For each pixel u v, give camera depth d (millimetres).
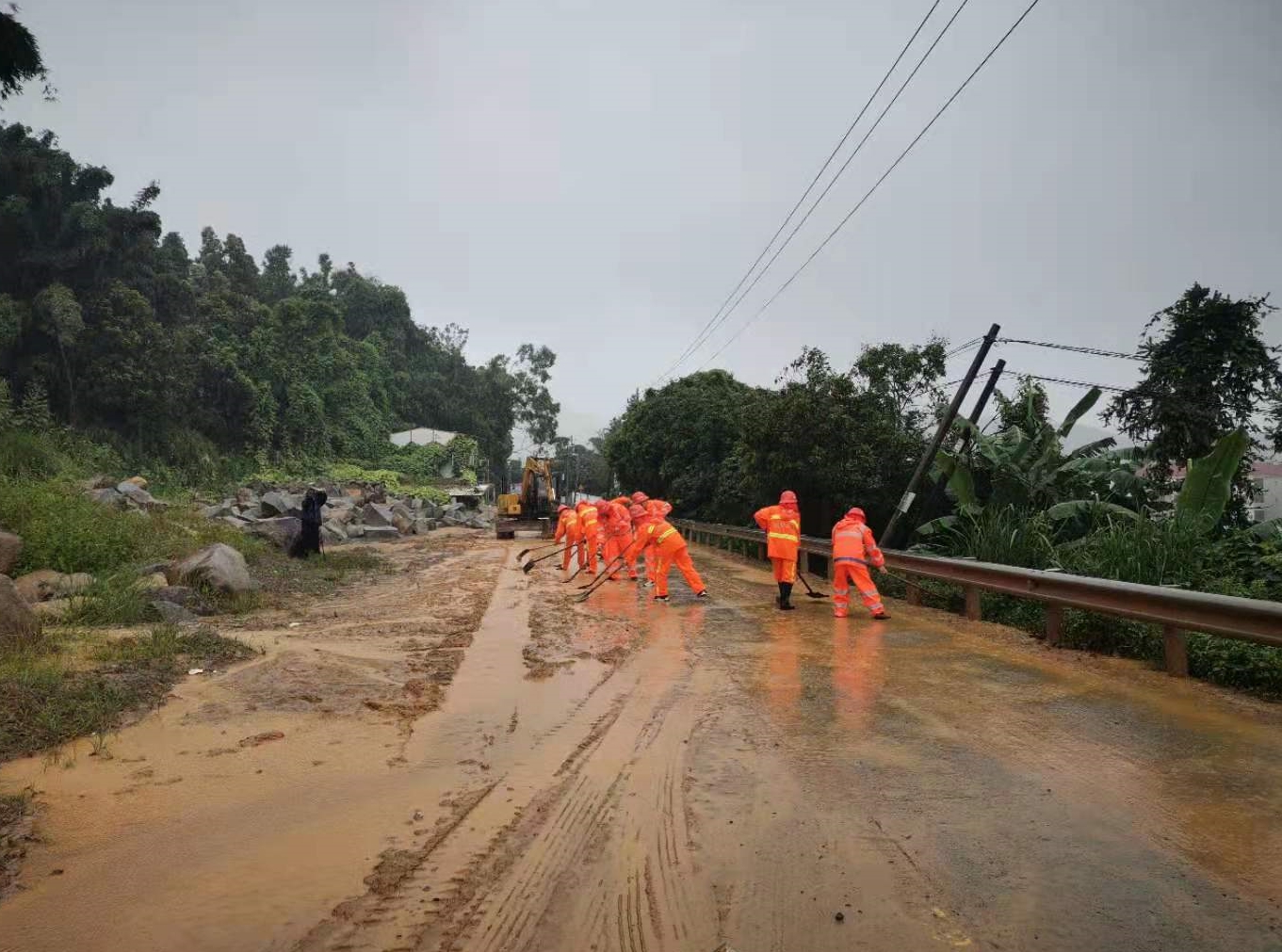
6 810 4102
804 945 2912
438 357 89250
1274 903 3186
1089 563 10523
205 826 3984
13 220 37594
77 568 11758
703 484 29156
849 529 11219
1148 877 3406
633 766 4910
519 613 11352
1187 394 14227
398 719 5930
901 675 7340
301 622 10242
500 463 87625
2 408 30047
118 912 3133
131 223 41625
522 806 4277
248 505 31141
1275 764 4828
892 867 3516
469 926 3059
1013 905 3186
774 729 5648
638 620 10836
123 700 5930
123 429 39906
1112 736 5391
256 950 2877
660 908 3193
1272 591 9117
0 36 17453
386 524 31984
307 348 62062
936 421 18516
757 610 11828
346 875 3471
